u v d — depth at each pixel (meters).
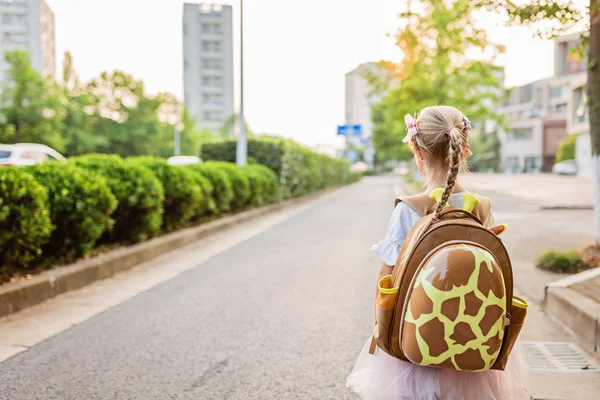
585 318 4.48
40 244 6.16
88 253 7.35
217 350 4.33
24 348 4.38
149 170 8.90
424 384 1.88
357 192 30.86
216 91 114.31
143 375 3.83
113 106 59.34
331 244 10.12
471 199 1.94
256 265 8.05
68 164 7.19
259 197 16.27
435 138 1.98
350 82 86.56
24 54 45.78
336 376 3.80
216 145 20.92
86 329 4.89
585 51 7.84
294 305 5.72
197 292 6.33
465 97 26.70
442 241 1.75
